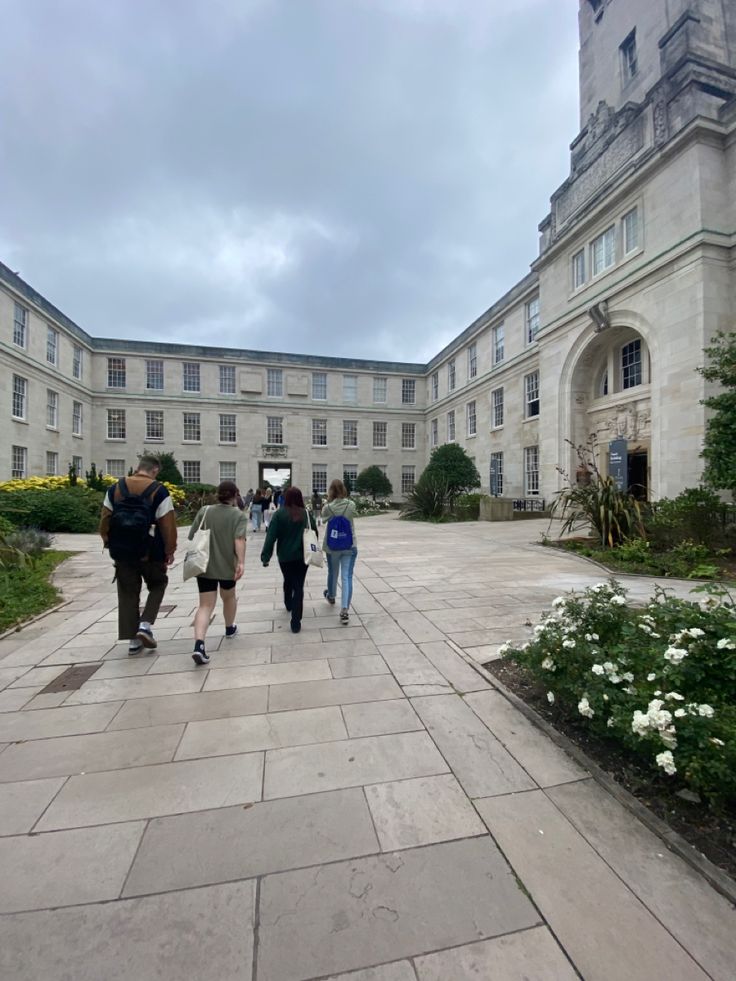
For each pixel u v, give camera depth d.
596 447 18.72
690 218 13.70
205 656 3.91
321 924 1.55
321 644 4.34
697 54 14.80
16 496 15.05
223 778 2.35
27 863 1.81
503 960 1.43
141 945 1.48
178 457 32.75
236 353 34.03
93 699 3.24
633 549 8.66
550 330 20.12
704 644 2.48
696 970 1.40
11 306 22.72
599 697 2.51
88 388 30.58
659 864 1.81
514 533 14.27
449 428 33.38
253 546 12.01
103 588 6.97
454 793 2.24
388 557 9.70
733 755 1.92
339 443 35.88
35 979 1.37
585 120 20.94
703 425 13.35
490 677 3.54
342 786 2.29
